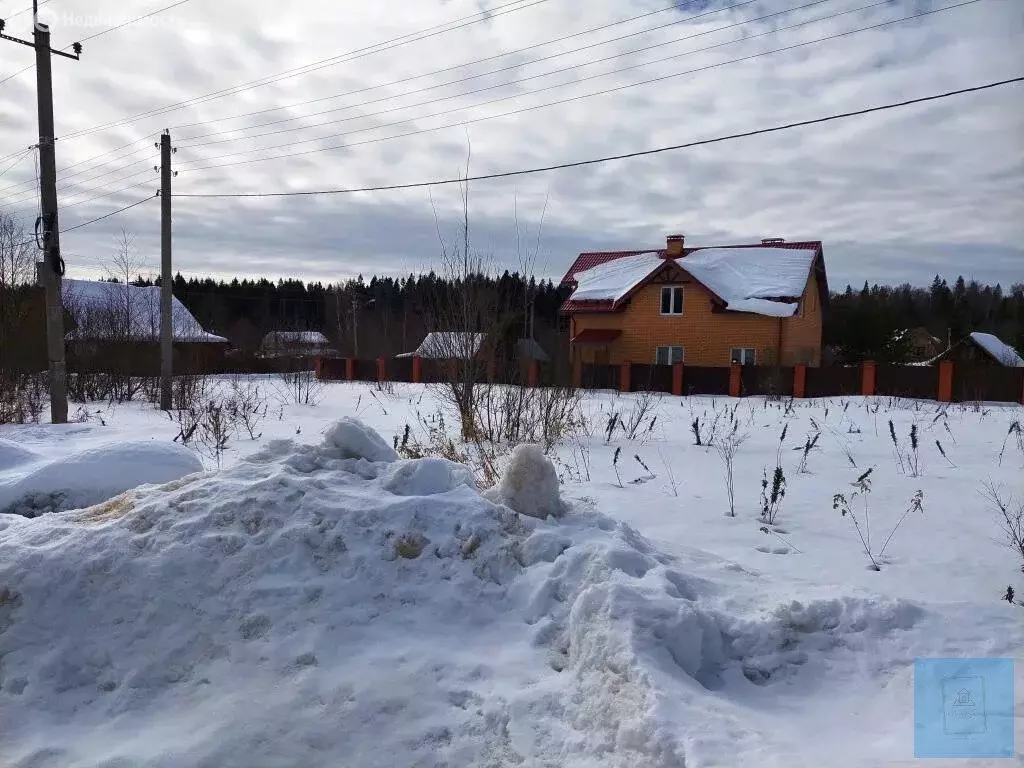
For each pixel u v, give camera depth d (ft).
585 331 94.43
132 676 9.07
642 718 7.47
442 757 7.78
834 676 9.27
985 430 37.60
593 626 9.11
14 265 58.85
